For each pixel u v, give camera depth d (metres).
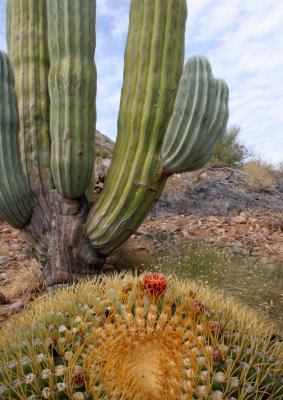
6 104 2.88
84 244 3.07
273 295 3.60
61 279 3.07
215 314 1.55
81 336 1.48
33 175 3.17
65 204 3.05
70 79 2.76
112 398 1.27
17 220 3.19
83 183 2.97
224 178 8.48
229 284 3.76
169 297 1.60
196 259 4.24
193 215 6.70
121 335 1.43
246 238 5.66
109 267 3.95
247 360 1.37
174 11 2.85
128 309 1.54
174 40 2.87
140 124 2.87
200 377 1.30
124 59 3.01
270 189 8.36
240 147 10.30
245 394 1.23
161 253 4.48
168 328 1.47
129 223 3.02
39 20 3.13
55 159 2.88
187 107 2.62
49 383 1.27
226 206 6.99
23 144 3.15
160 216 6.59
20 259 4.62
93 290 1.75
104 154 8.45
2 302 3.43
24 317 1.77
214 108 2.66
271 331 1.62
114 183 2.99
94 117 2.96
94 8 2.87
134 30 2.90
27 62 3.14
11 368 1.37
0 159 2.94
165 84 2.83
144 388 1.34
